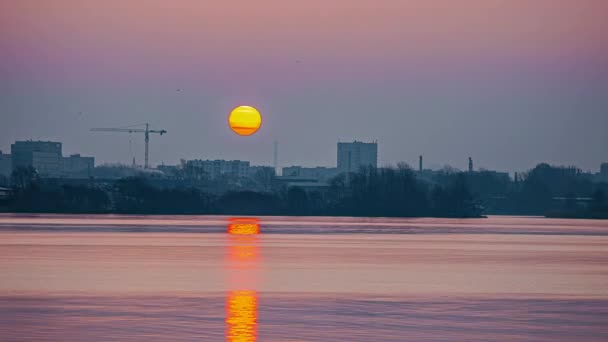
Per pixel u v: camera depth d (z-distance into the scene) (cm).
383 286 18138
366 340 12194
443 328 13075
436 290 17538
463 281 19275
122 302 15425
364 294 16825
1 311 14362
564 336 12594
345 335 12494
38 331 12650
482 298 16350
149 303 15300
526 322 13650
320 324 13300
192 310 14500
